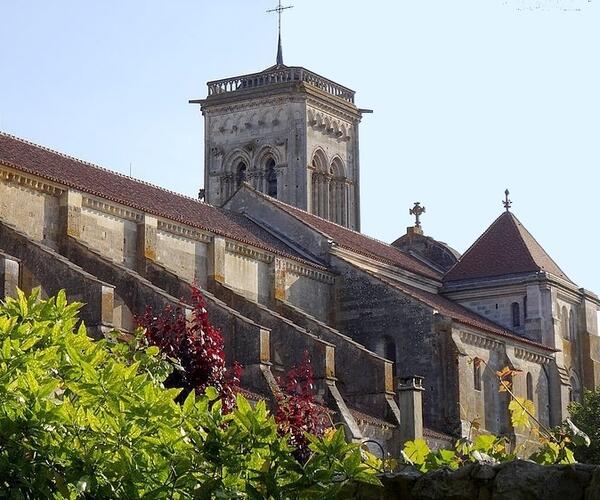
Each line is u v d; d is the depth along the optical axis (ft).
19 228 222.28
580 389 338.95
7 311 69.97
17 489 56.70
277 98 418.31
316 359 248.73
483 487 58.23
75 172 249.96
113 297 208.33
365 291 295.07
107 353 71.67
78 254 228.02
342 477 59.77
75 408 60.59
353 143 437.17
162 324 108.37
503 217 348.18
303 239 305.53
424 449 72.43
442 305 318.45
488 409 292.20
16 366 61.21
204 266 263.08
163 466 59.00
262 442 59.52
